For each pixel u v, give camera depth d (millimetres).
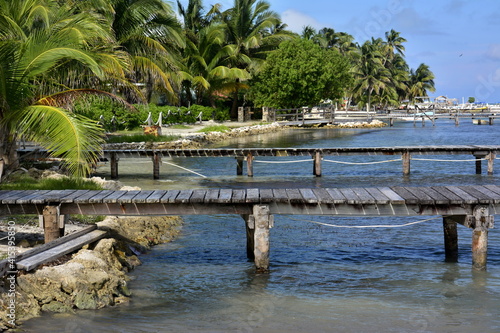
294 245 11891
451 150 22703
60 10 19281
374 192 10672
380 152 22734
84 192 10953
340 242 12125
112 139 31109
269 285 9305
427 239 12297
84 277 8281
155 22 33531
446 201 9898
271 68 56750
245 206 10117
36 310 7465
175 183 20625
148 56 32906
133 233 11766
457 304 8438
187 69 50844
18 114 12227
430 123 75312
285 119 59469
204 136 37469
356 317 7914
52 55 12781
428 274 9898
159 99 55250
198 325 7520
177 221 13906
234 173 23656
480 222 9914
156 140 32156
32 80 15547
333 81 58656
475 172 23531
